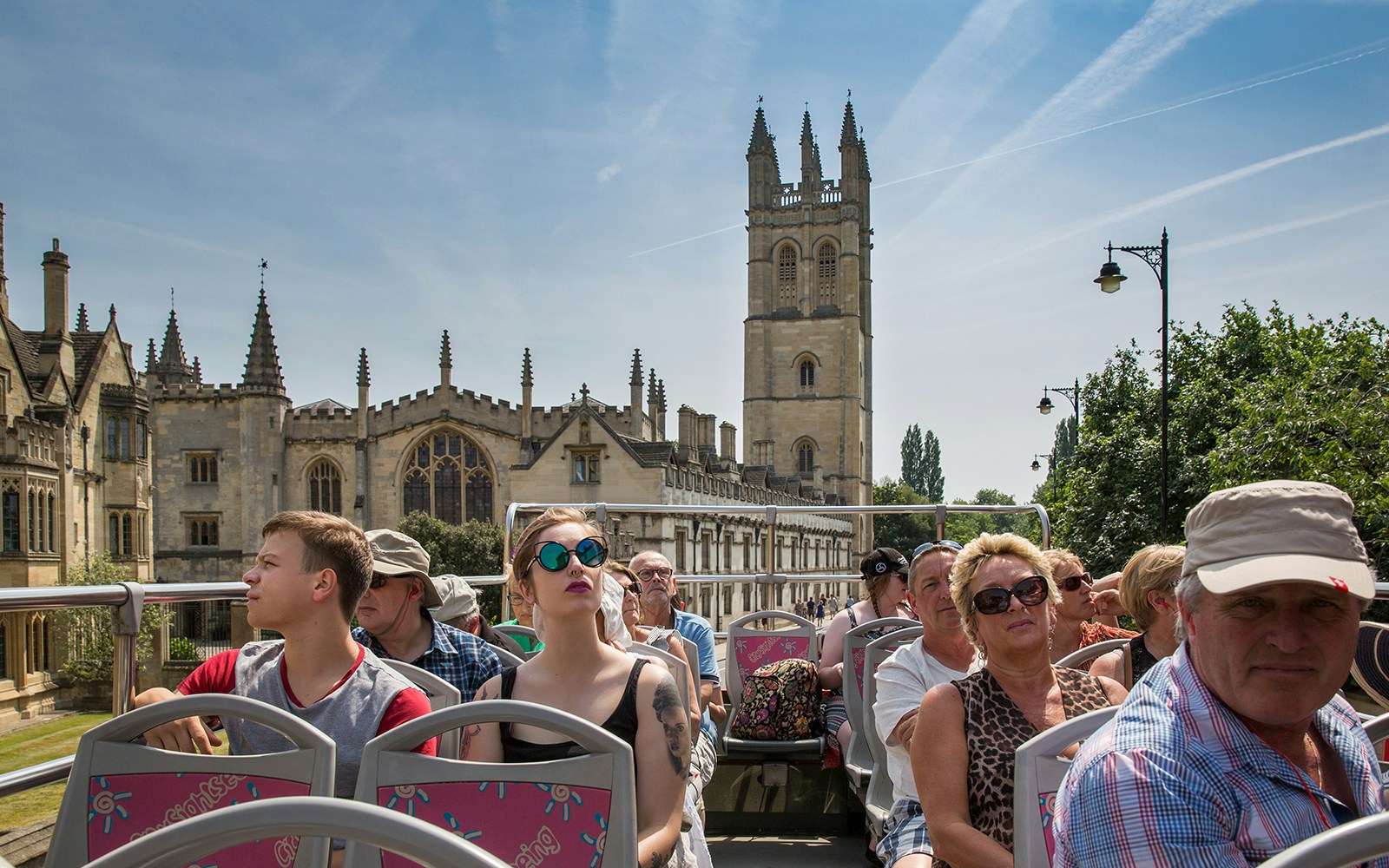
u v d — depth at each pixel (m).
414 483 74.38
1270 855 2.81
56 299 62.31
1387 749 5.20
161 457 75.69
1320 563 2.84
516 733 4.61
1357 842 2.24
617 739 3.66
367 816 2.61
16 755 30.97
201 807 3.79
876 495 169.38
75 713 44.81
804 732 8.52
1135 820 2.85
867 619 9.30
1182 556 6.34
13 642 43.31
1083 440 47.94
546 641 4.72
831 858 7.75
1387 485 24.11
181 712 3.83
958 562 5.19
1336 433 26.80
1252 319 44.22
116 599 5.68
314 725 4.63
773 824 8.48
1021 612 4.79
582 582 4.59
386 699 4.69
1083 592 7.78
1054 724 4.83
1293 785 2.91
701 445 87.56
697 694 7.36
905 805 6.06
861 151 125.88
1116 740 3.03
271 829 2.66
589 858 3.59
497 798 3.66
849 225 118.12
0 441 52.97
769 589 12.25
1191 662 3.12
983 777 4.71
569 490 60.06
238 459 75.62
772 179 122.88
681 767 4.52
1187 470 41.44
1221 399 42.50
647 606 9.02
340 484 75.50
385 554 6.43
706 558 64.94
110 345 67.19
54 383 60.34
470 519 73.69
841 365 117.25
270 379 75.19
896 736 6.13
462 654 6.54
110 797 3.82
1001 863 4.36
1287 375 30.69
